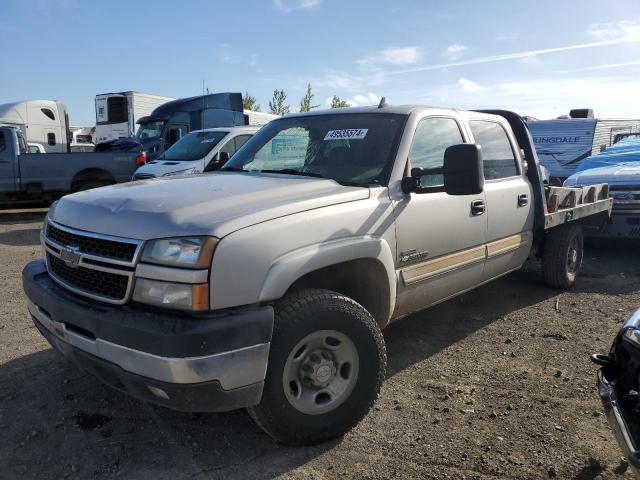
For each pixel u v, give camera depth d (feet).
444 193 13.69
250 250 9.27
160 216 9.48
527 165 18.29
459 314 18.51
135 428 11.22
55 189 42.98
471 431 11.22
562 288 21.26
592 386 13.15
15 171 41.50
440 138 14.34
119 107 72.59
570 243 20.95
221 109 58.39
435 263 13.50
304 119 15.25
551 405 12.26
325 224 10.53
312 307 10.07
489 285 22.00
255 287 9.29
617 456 10.34
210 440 10.83
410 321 17.80
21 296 20.39
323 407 10.50
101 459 10.19
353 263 11.43
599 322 17.72
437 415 11.84
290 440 10.31
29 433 10.98
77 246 10.13
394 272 12.16
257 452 10.45
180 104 55.77
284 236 9.80
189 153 39.01
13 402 12.21
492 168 16.44
